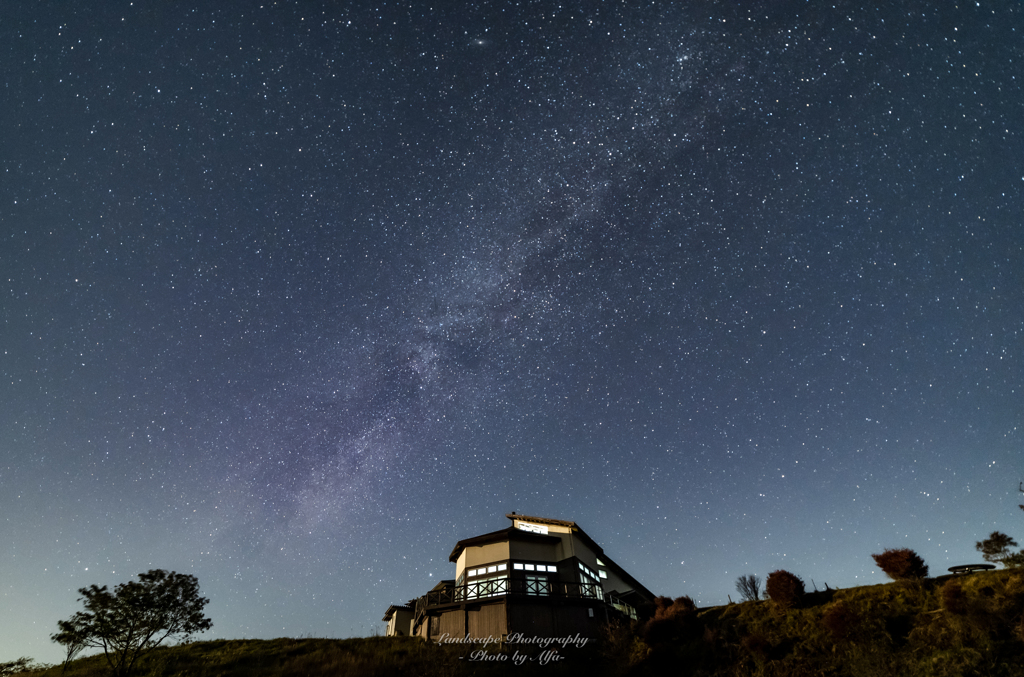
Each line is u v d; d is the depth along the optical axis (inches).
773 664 660.7
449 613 970.1
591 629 948.0
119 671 763.4
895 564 705.6
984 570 688.4
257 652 897.5
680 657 761.6
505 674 780.0
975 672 527.2
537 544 1105.4
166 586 802.2
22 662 933.2
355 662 817.5
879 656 593.0
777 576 780.6
